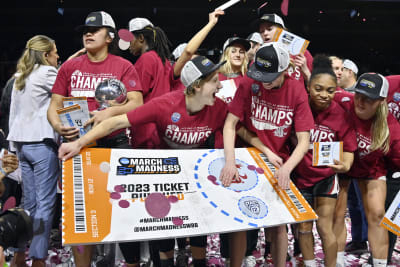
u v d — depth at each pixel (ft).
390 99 10.35
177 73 10.09
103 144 8.45
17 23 32.04
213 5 30.60
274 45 7.64
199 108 7.77
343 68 15.33
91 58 8.73
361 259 11.43
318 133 8.57
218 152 7.98
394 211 7.45
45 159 9.57
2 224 6.34
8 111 11.80
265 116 8.09
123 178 6.91
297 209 7.18
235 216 6.83
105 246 10.41
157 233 6.31
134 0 30.07
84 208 6.29
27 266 9.73
